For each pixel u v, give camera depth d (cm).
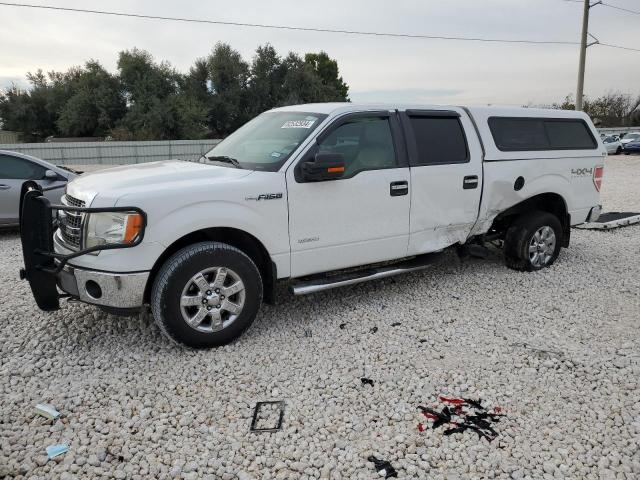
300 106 527
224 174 430
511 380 376
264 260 451
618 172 2058
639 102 5597
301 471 286
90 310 496
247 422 329
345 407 344
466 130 555
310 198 450
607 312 504
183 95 4316
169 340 435
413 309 511
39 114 4894
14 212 827
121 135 4097
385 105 508
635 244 774
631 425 324
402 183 500
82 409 342
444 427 323
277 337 446
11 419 331
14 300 526
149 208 381
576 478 280
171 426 325
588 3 2931
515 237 615
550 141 625
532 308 514
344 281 480
